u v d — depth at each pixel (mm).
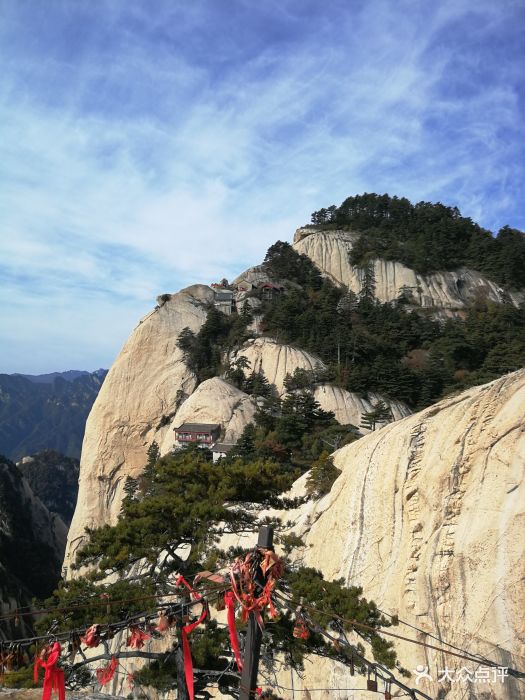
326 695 23078
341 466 34781
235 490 25391
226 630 18453
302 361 89562
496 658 16688
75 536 91250
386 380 84625
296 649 17094
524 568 16953
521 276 117562
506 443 19828
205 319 104875
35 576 101812
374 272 117312
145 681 16719
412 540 22750
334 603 17031
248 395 86000
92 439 97750
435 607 19719
